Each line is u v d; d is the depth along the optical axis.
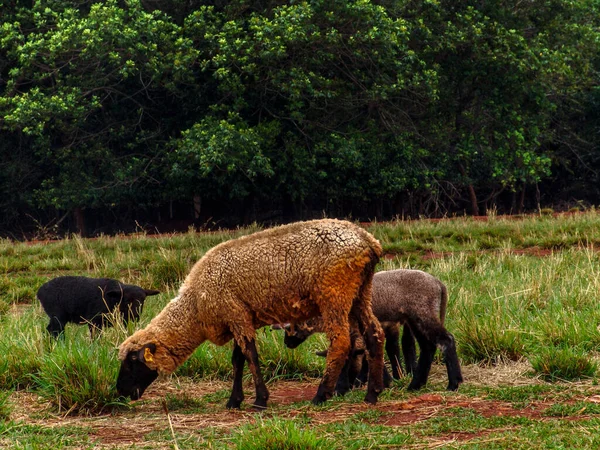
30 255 45.94
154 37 56.69
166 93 65.62
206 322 18.53
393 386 20.69
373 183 65.12
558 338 22.56
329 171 67.25
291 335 20.14
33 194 69.75
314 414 17.16
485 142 67.69
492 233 45.28
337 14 55.59
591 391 17.75
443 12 62.56
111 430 16.70
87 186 64.75
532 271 32.81
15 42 57.28
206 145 54.78
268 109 62.12
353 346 20.14
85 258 43.19
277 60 56.16
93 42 54.66
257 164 55.72
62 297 26.91
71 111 56.91
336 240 17.83
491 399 17.80
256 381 18.34
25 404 19.20
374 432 15.17
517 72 62.38
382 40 54.19
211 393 20.58
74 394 18.44
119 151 69.94
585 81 77.25
